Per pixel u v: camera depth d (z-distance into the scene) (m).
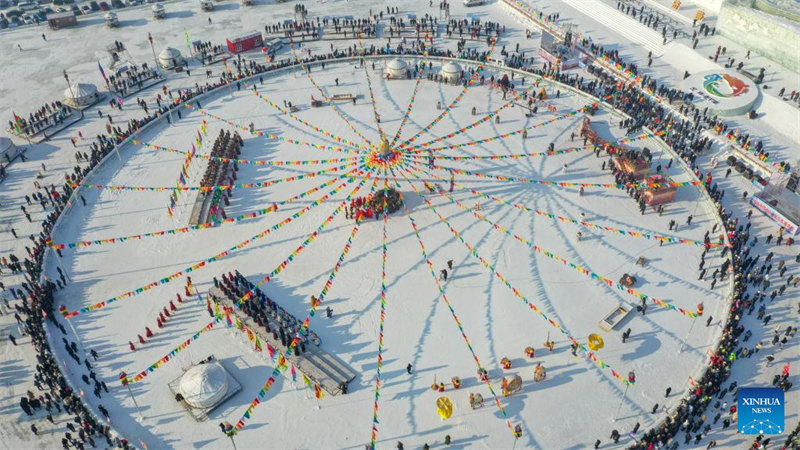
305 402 37.78
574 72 71.12
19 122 63.50
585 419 36.41
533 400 37.50
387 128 63.22
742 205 51.81
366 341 41.34
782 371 38.66
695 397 36.50
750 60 67.25
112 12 87.75
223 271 47.34
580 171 56.38
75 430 36.09
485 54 75.19
